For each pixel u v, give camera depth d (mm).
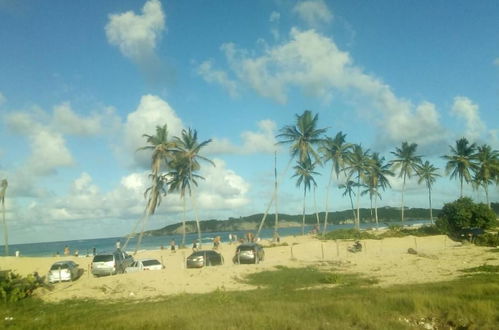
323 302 14734
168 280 25016
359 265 30297
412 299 13562
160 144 50250
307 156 56562
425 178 83500
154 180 51031
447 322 12148
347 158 64625
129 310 16406
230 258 41375
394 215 149500
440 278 22297
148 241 125750
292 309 13422
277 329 11227
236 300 17219
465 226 53312
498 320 11836
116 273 30875
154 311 14750
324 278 23578
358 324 11656
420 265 28766
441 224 55031
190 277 25938
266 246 50594
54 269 29469
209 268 28781
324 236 57750
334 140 63438
